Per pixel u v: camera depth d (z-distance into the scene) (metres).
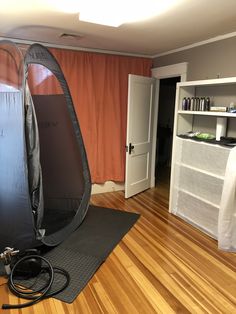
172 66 3.93
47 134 3.32
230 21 2.61
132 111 3.98
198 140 3.09
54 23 2.76
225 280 2.28
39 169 2.57
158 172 5.89
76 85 3.90
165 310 1.93
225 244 2.70
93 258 2.56
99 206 3.90
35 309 1.93
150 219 3.47
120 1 2.12
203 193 3.09
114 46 3.78
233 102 3.01
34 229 2.43
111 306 1.97
